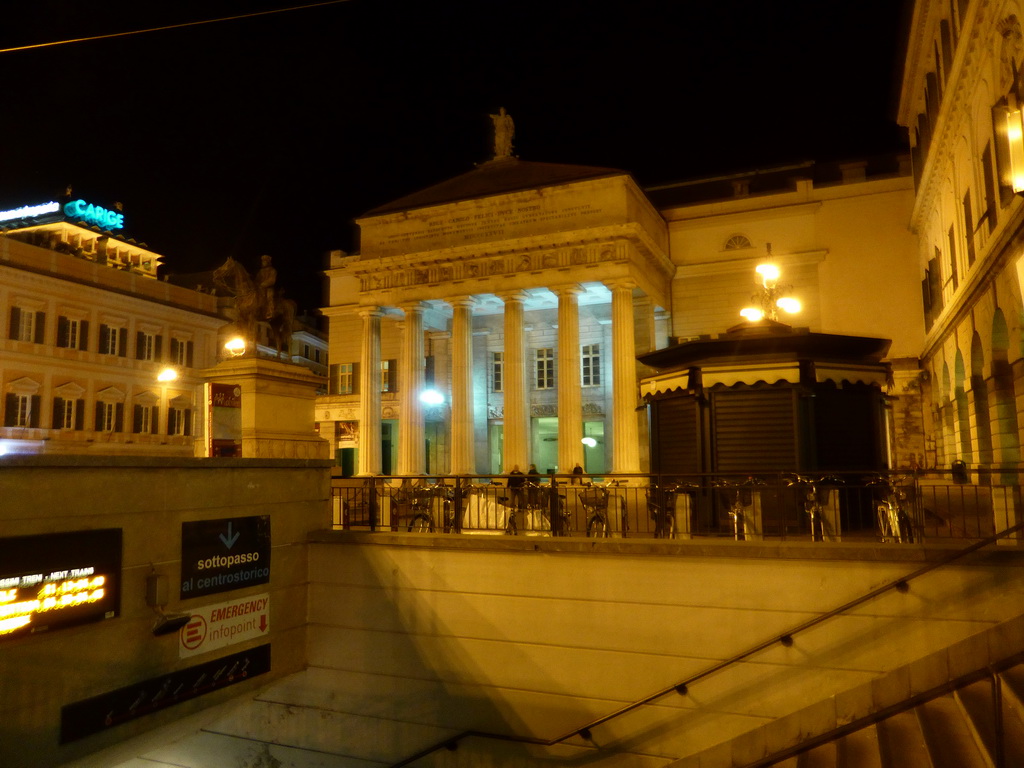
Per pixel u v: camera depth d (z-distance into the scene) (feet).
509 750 34.81
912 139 99.60
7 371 116.88
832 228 108.47
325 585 39.17
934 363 94.02
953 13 66.95
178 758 41.73
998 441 57.00
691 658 32.24
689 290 114.21
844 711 27.78
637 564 33.35
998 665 25.57
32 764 26.40
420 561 37.22
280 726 39.52
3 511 26.09
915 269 104.17
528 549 34.99
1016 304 48.91
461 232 109.50
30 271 120.37
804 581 30.99
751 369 42.63
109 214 185.47
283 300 57.26
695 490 42.91
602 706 33.37
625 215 99.66
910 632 29.35
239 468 35.96
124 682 29.91
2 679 25.66
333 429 132.16
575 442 98.78
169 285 149.07
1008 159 48.96
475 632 35.83
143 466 31.24
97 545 29.09
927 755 22.43
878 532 39.22
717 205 114.42
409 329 109.60
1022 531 30.27
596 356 116.78
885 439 44.39
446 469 123.34
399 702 37.04
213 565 34.09
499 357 123.03
